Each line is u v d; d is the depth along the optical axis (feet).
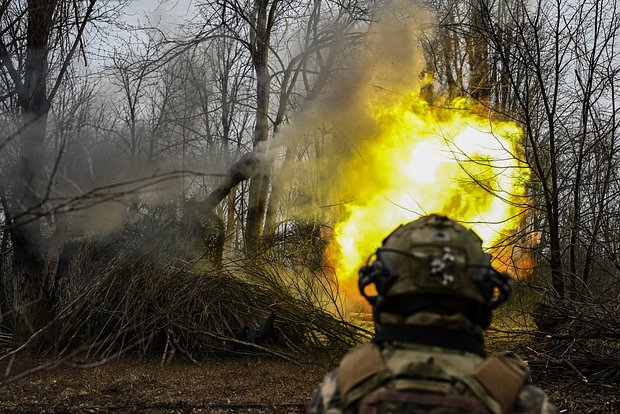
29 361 31.58
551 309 31.14
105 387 26.73
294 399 25.67
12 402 24.25
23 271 33.99
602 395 24.98
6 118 33.35
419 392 6.24
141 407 23.94
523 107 36.04
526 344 31.73
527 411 6.37
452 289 6.81
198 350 33.45
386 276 7.04
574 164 36.42
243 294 35.73
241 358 33.58
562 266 38.29
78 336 33.86
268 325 34.09
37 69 33.35
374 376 6.48
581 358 28.45
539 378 27.45
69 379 27.96
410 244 7.13
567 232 39.78
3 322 38.99
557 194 35.55
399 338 6.79
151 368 30.68
